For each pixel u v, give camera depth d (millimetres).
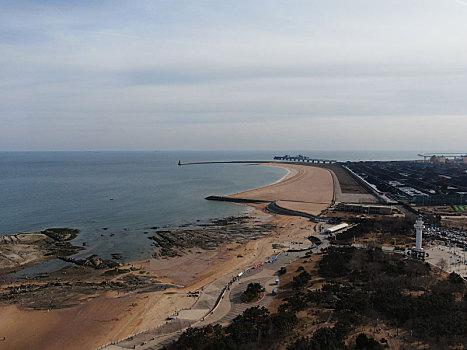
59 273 111250
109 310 85875
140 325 78188
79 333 76000
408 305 73500
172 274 111500
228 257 126125
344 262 104000
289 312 74500
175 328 75250
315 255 117812
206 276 108500
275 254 125188
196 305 86500
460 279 89312
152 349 67375
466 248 121312
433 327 66875
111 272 112062
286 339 65688
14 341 73625
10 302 90438
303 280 91000
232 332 68062
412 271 95625
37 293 96062
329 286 86312
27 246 135375
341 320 71312
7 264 117125
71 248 136625
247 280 99062
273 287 93062
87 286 101062
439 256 112562
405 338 65062
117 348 68562
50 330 77438
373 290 85562
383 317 73000
